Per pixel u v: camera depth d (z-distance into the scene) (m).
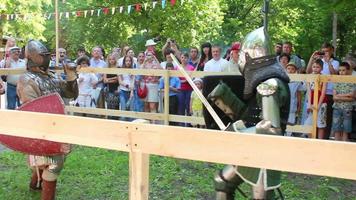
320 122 7.08
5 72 7.96
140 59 8.94
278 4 21.36
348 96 7.06
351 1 7.65
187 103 8.01
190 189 5.40
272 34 21.11
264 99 3.09
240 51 3.39
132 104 8.48
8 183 5.54
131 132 2.68
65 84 4.74
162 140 2.60
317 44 20.47
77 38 20.42
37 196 5.07
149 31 19.48
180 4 18.55
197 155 2.51
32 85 4.33
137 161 2.68
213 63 7.68
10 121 3.11
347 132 7.21
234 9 24.02
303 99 7.35
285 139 2.30
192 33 18.98
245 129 3.24
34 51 4.43
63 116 2.91
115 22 19.70
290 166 2.30
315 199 5.13
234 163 2.43
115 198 5.07
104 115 8.66
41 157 4.31
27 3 16.84
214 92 3.49
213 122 3.71
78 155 6.80
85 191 5.27
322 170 2.24
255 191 3.10
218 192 3.35
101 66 8.83
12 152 6.96
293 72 7.36
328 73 7.55
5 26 16.14
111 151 7.12
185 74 3.66
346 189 5.56
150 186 5.51
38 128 3.01
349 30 19.41
